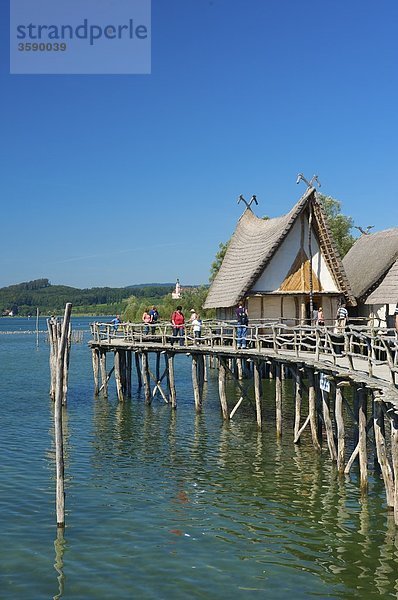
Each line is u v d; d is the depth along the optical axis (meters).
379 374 19.30
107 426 29.28
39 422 30.58
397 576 13.46
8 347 94.75
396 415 14.90
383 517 16.64
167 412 32.69
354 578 13.41
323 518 16.72
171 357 33.38
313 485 19.48
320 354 26.48
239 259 44.25
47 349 89.62
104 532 16.03
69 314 16.12
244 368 45.66
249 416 31.11
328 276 38.41
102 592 12.95
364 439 18.48
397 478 15.00
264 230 43.69
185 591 12.95
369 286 40.75
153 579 13.48
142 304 96.06
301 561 14.25
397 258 38.28
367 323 41.47
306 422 24.41
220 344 33.47
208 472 21.28
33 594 12.89
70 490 19.42
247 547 15.05
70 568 14.02
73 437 27.00
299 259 38.25
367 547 14.88
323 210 37.38
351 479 19.95
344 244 71.31
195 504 18.06
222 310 45.22
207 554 14.70
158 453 24.05
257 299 38.72
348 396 35.81
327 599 12.57
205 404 35.00
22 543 15.37
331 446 21.61
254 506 17.81
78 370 56.78
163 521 16.77
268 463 22.16
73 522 16.70
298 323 38.69
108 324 37.75
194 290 90.25
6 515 17.23
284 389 39.19
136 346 34.44
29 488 19.67
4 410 34.16
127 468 21.94
